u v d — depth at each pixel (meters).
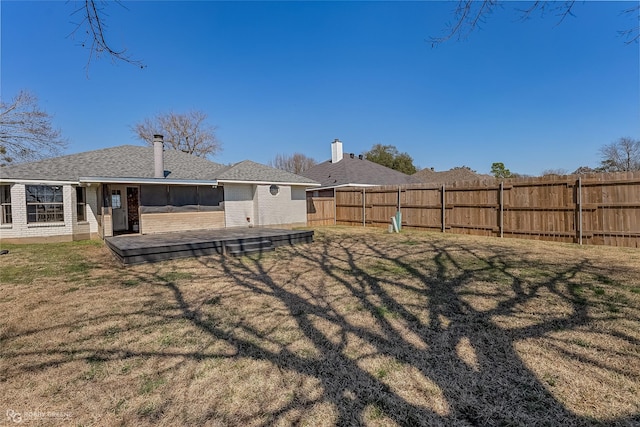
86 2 3.20
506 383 2.44
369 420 2.06
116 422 2.07
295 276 6.01
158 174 12.41
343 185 20.70
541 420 2.02
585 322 3.55
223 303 4.47
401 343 3.16
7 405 2.25
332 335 3.38
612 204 8.94
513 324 3.55
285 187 15.84
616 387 2.35
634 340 3.09
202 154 33.97
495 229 11.30
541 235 10.23
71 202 11.75
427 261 7.11
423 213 13.53
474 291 4.81
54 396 2.35
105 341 3.28
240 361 2.85
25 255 8.54
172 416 2.12
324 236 12.11
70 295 4.89
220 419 2.08
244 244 8.85
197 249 8.20
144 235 10.61
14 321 3.84
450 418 2.07
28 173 11.11
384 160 39.34
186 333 3.46
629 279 5.25
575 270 5.95
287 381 2.53
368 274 6.04
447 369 2.67
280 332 3.47
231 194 14.38
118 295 4.89
